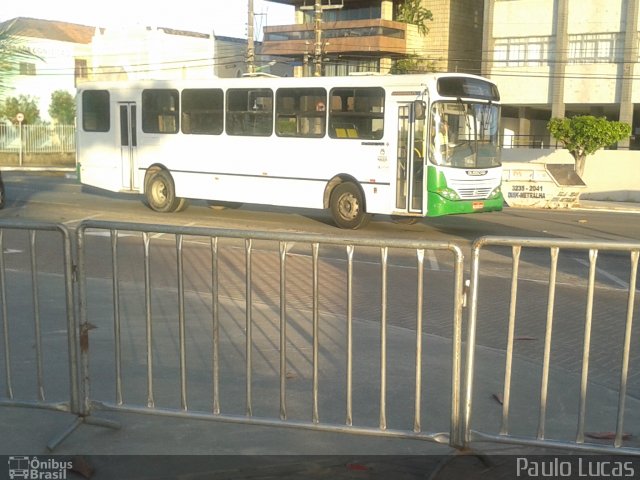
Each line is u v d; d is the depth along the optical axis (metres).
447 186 16.25
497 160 17.48
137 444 5.07
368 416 5.55
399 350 7.30
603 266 13.01
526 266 12.85
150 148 20.14
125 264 12.20
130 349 7.24
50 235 15.43
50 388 6.10
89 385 5.45
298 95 17.86
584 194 35.91
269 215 20.06
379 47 42.38
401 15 44.12
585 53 37.06
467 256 13.71
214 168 19.19
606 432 5.29
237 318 8.49
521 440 4.92
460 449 4.96
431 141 16.12
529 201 26.41
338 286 10.65
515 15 38.47
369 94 16.88
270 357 7.00
